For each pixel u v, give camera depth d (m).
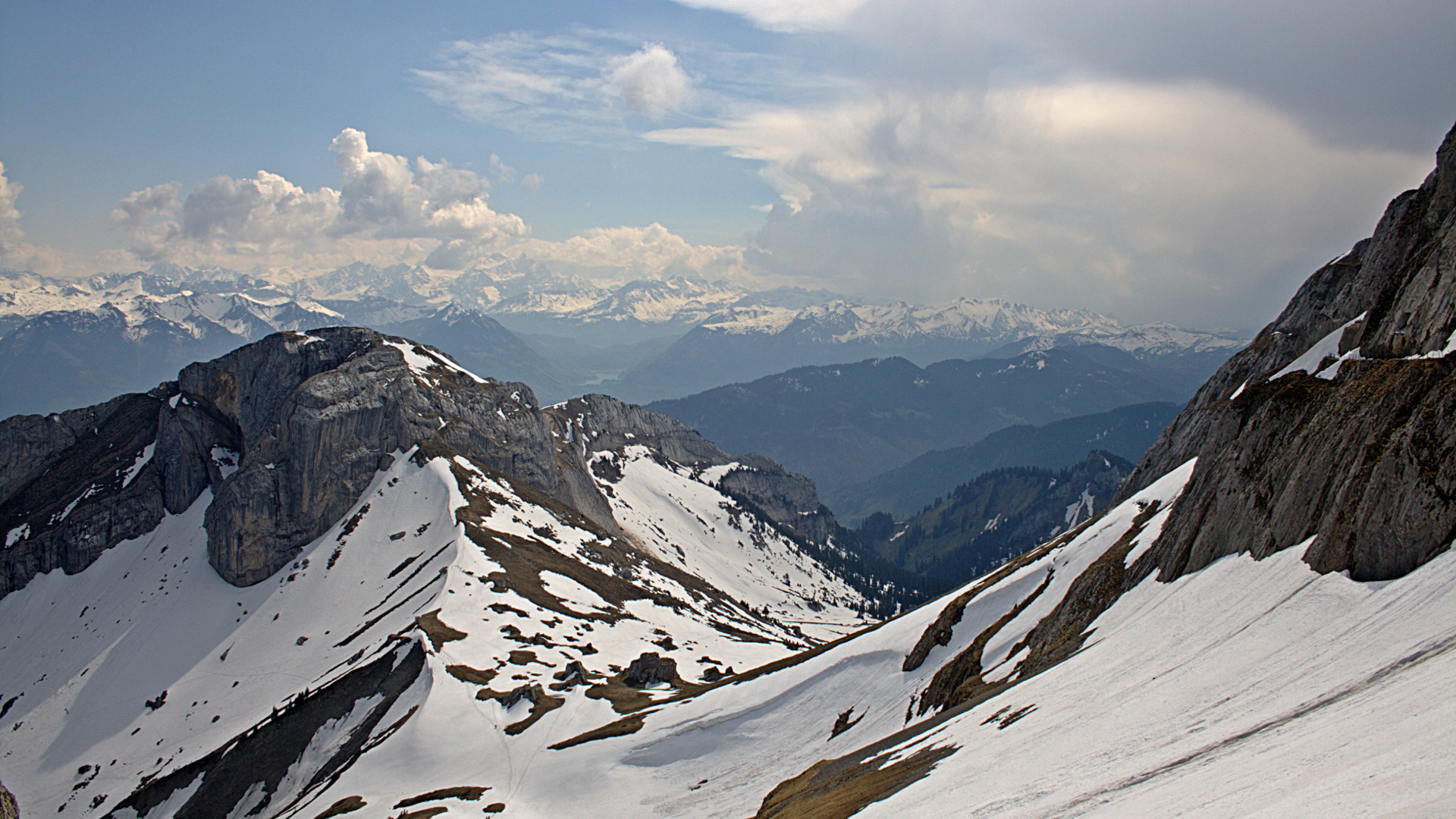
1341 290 115.38
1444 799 22.16
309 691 152.00
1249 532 60.84
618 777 103.56
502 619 162.88
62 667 199.75
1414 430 45.69
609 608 189.25
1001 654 89.75
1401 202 94.94
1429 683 31.17
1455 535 41.62
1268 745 34.16
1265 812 27.50
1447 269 60.22
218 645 196.25
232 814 132.00
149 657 194.50
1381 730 29.80
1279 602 49.91
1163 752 38.84
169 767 149.62
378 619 180.38
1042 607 94.44
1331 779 27.62
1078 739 45.88
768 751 101.44
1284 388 67.19
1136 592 74.06
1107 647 64.06
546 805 101.00
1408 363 54.66
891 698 100.56
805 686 113.12
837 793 63.16
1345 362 65.88
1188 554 69.06
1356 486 48.91
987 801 41.66
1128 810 32.88
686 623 199.38
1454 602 37.09
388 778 114.25
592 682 141.62
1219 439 77.62
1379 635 39.38
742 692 120.38
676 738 109.50
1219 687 44.09
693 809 90.75
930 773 53.56
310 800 116.00
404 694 136.38
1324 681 38.16
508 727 124.50
